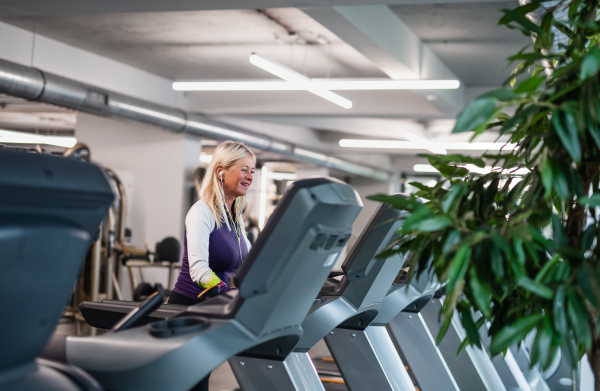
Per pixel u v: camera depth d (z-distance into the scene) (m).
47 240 0.97
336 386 3.87
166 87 8.99
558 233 1.10
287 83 6.50
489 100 0.98
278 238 1.49
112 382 1.45
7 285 0.92
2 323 0.93
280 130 12.08
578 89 1.08
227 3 4.52
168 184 9.39
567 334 1.05
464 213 1.17
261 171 14.10
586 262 1.02
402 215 2.21
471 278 1.09
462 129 0.96
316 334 2.14
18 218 0.93
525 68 1.25
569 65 1.10
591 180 1.27
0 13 5.40
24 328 0.97
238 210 2.70
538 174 1.19
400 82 6.26
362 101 8.56
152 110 7.76
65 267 1.03
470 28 6.27
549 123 1.20
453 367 3.20
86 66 7.52
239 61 7.86
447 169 1.32
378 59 6.07
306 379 2.03
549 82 1.14
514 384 3.33
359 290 2.29
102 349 1.47
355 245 2.27
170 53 7.57
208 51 7.41
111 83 7.92
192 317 1.60
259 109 8.98
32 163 0.95
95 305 2.16
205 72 8.57
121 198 7.44
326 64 7.80
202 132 8.91
